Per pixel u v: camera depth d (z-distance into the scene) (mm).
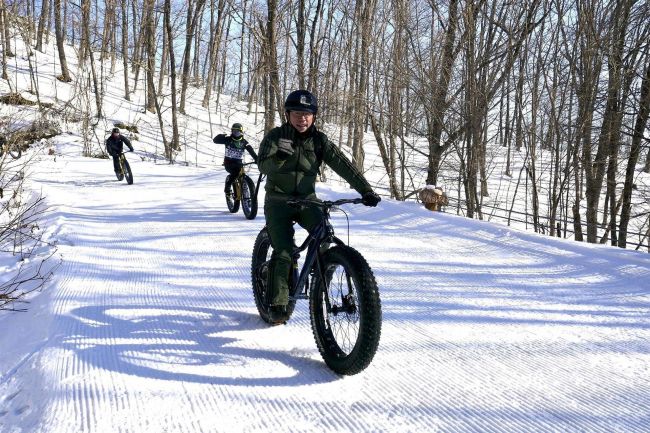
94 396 3021
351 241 7789
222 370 3418
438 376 3369
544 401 3041
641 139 13891
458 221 8883
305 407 2949
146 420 2773
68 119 27562
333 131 20359
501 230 8047
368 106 15602
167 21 26234
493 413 2895
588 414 2891
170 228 8734
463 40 13938
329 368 3465
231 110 40406
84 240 7676
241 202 9797
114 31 32656
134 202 11742
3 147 9344
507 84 14883
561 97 14844
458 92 14258
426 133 14820
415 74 14359
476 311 4738
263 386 3197
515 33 14047
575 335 4141
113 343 3850
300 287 3725
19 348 3980
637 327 4316
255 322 4383
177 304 4832
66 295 4996
